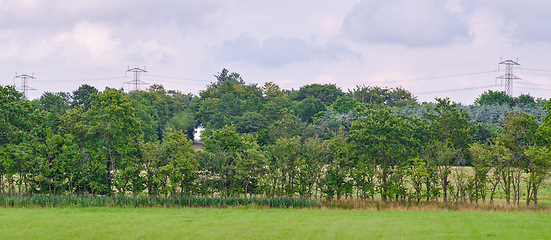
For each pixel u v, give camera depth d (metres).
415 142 70.50
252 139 73.19
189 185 69.38
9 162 65.06
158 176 65.56
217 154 68.81
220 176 70.25
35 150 68.81
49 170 66.00
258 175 71.00
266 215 54.25
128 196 68.50
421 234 40.41
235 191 69.12
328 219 50.28
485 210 60.00
